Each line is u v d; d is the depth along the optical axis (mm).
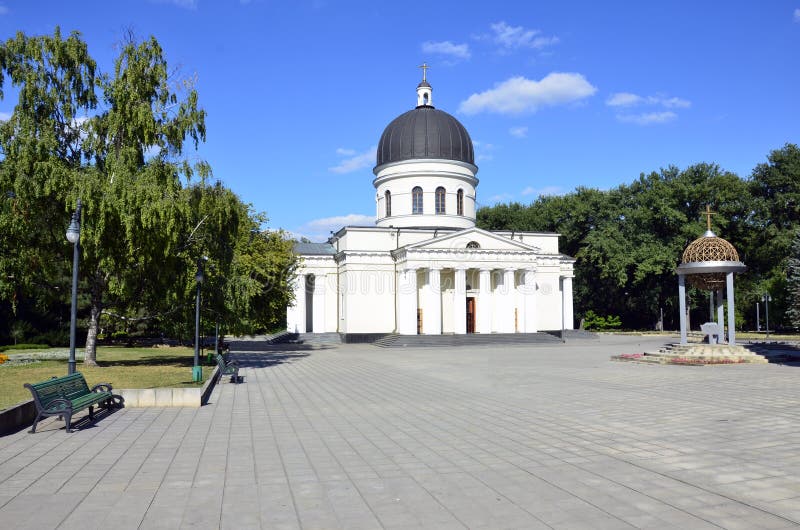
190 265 26688
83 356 32750
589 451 10703
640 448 10883
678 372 25328
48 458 10430
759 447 10828
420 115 61719
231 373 22500
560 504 7688
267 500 7992
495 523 7008
